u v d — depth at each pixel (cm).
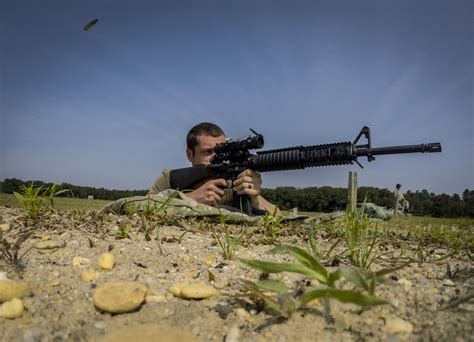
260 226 89
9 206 97
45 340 31
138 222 80
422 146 80
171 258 55
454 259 67
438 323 32
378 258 62
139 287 38
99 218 81
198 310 37
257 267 37
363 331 31
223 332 33
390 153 83
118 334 31
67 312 36
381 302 30
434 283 45
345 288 41
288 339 31
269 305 35
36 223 72
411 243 85
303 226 97
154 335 31
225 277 48
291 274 49
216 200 104
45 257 50
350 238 58
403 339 30
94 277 44
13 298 36
